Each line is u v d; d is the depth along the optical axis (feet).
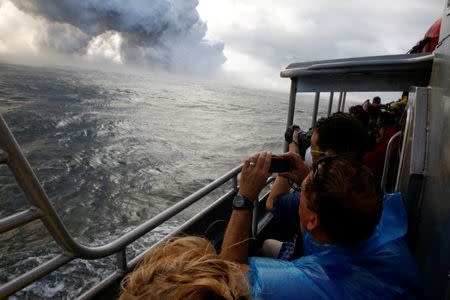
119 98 576.20
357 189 3.75
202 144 333.83
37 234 124.98
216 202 11.23
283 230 6.73
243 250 4.93
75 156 246.27
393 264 3.89
